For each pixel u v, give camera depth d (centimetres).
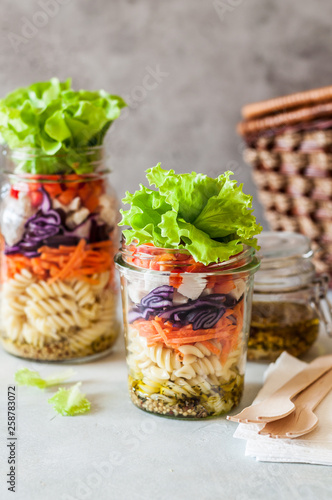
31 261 82
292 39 112
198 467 71
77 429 75
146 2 111
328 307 87
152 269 73
